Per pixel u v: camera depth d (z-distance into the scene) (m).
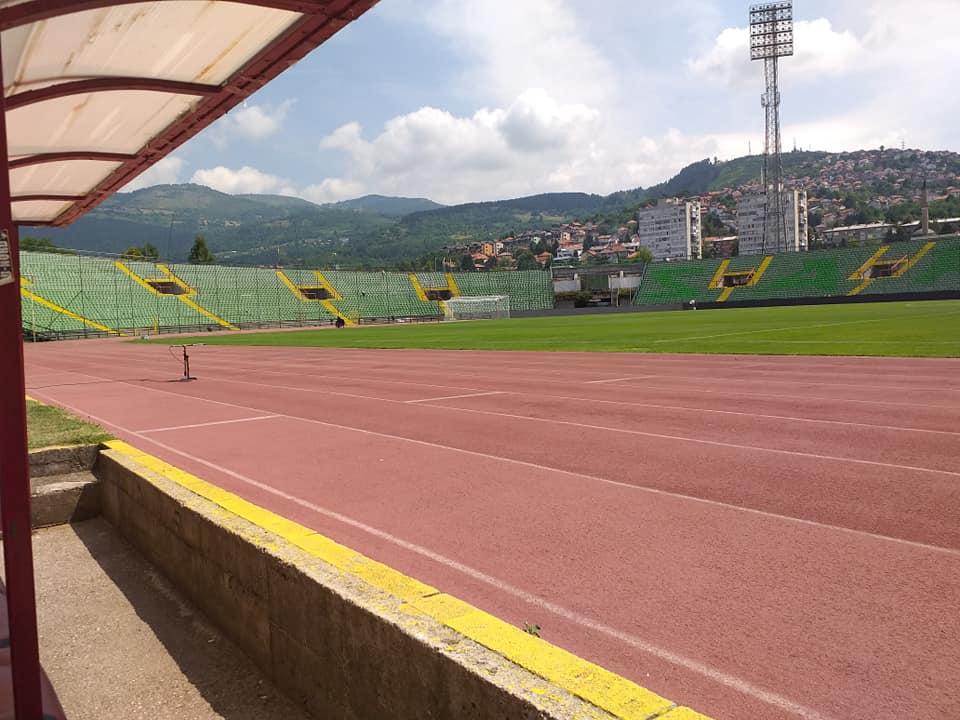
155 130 7.36
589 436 10.48
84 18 4.65
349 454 9.94
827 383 15.71
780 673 3.65
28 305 71.31
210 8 4.75
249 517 4.90
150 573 6.04
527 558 5.50
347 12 4.83
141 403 17.20
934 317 42.16
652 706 2.33
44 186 9.07
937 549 5.39
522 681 2.48
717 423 11.20
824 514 6.34
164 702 3.93
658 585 4.88
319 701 3.57
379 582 3.55
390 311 101.94
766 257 99.81
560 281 116.88
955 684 3.49
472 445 10.17
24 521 3.18
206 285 90.31
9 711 3.31
